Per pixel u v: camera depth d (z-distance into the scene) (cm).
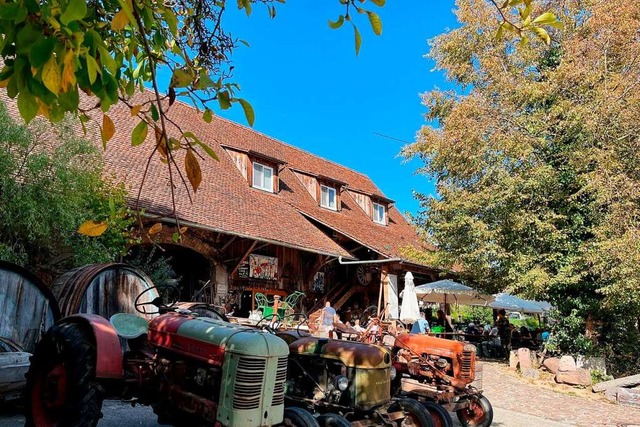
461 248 1535
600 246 1195
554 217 1360
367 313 1883
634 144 1274
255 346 416
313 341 590
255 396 409
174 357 479
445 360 744
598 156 1251
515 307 2012
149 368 498
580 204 1361
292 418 447
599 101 1262
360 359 546
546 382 1280
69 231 825
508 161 1405
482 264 1443
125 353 532
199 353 445
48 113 198
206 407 427
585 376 1242
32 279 716
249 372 410
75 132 869
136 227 1046
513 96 1407
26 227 764
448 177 1577
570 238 1386
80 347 465
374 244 1855
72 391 450
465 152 1438
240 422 399
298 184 2044
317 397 569
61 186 786
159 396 477
